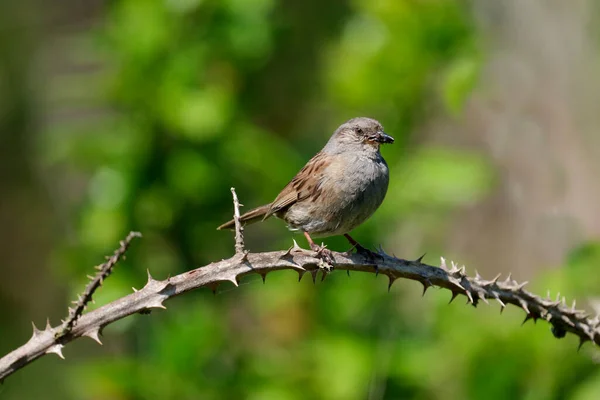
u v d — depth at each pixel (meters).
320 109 16.42
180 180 12.34
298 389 11.70
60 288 19.86
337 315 12.24
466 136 14.38
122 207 12.32
